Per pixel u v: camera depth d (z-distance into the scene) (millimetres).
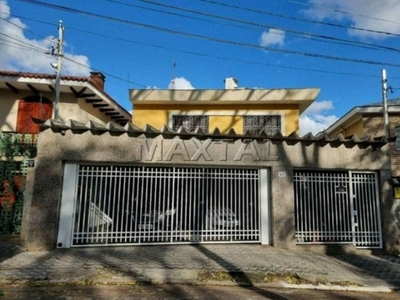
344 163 8664
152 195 8148
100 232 7770
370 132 14617
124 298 4789
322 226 8516
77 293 4926
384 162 8844
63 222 7508
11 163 9320
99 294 4926
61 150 7559
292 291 5574
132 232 7941
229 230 8352
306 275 6270
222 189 8445
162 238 8078
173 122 12805
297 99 12281
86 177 7836
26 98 13289
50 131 7566
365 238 8594
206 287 5535
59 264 6211
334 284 6062
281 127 12578
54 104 12211
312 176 8711
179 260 6742
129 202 8023
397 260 7871
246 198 8508
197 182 8383
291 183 8391
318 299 5238
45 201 7352
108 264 6293
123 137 7875
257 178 8594
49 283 5328
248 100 12406
